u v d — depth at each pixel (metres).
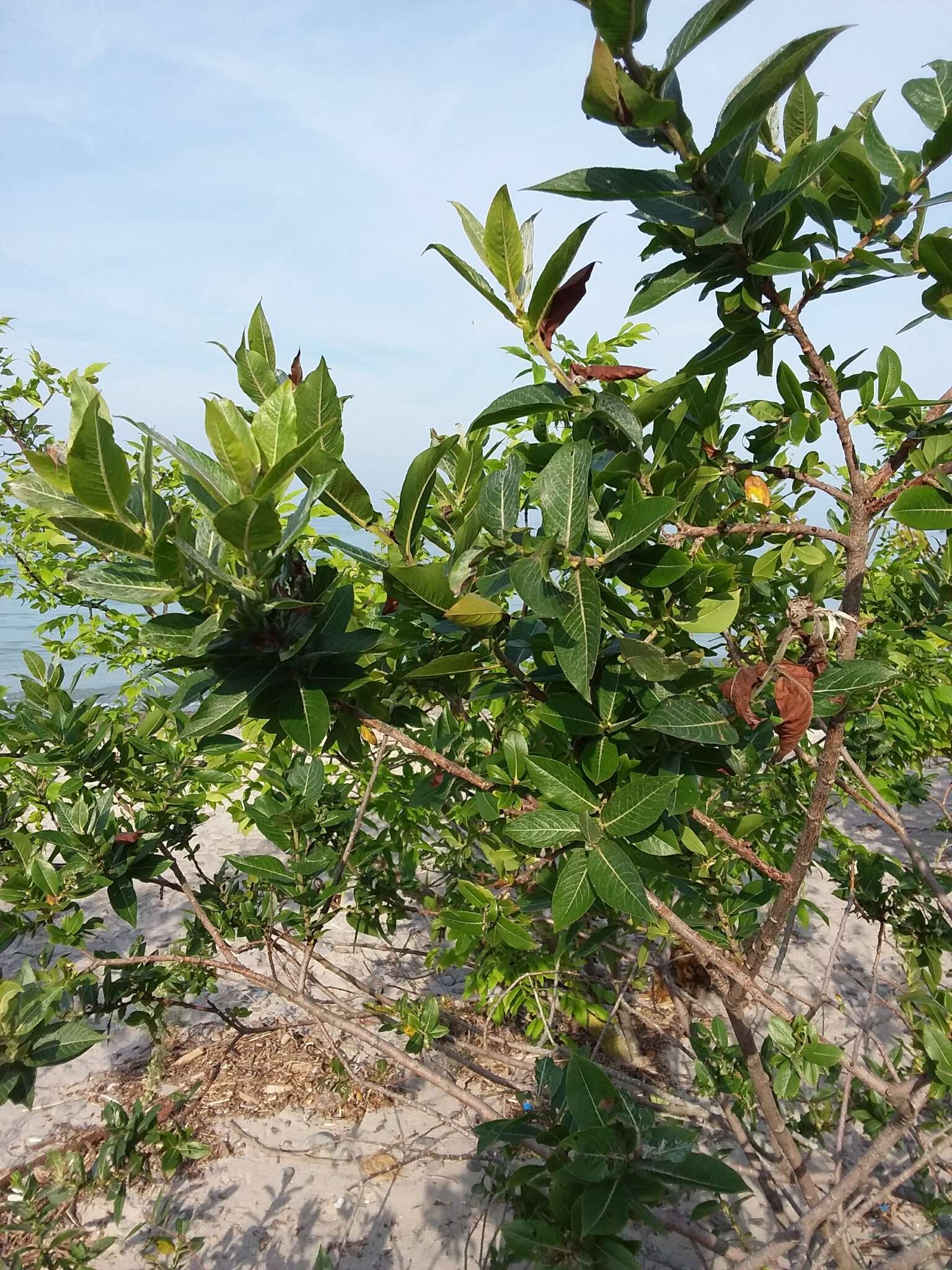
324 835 1.22
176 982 1.26
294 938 1.11
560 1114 0.80
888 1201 1.23
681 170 0.59
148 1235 1.31
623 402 0.67
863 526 0.73
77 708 1.15
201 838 2.77
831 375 0.89
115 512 0.58
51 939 1.05
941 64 0.68
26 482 0.60
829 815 2.73
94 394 0.58
